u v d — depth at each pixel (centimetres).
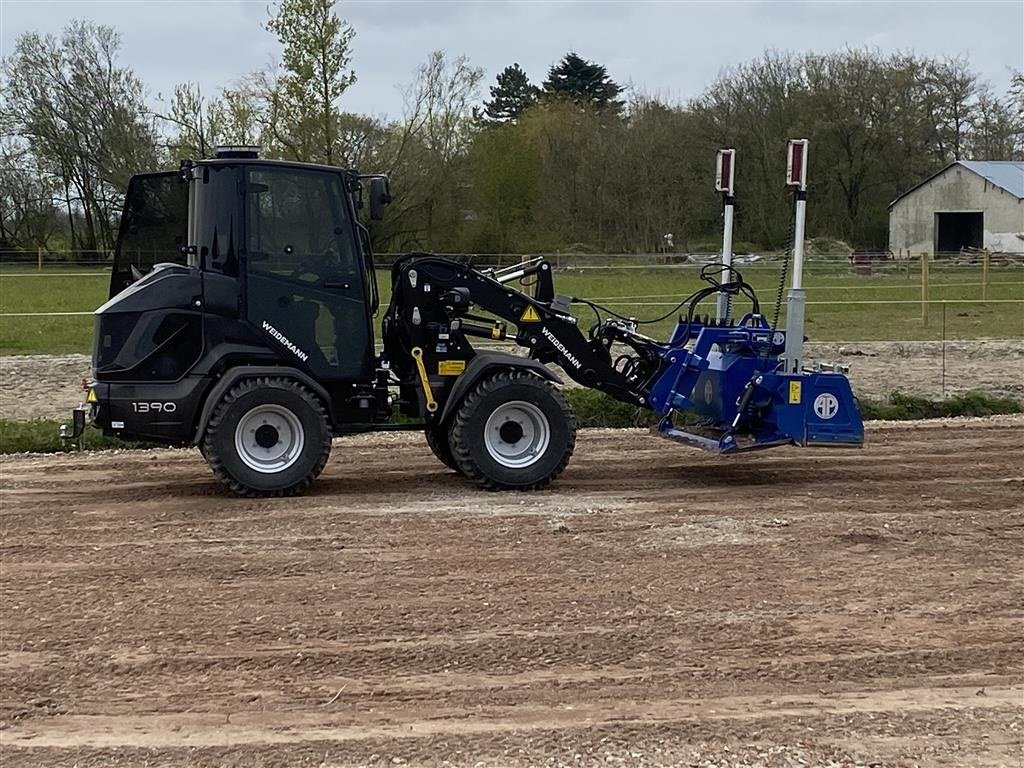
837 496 877
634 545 728
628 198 4950
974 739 459
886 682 515
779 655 544
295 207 848
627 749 446
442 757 439
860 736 460
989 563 698
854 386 1431
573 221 5003
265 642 555
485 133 5141
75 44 5306
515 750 445
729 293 965
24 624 577
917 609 611
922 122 5597
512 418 884
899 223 5512
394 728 464
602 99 7856
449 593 628
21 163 5341
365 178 867
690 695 498
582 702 489
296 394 841
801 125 5109
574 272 3231
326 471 969
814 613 602
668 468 988
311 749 445
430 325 882
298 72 3145
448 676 516
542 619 588
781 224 4966
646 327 2003
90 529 766
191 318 834
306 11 3106
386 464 1002
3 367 1553
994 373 1551
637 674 520
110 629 571
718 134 5103
